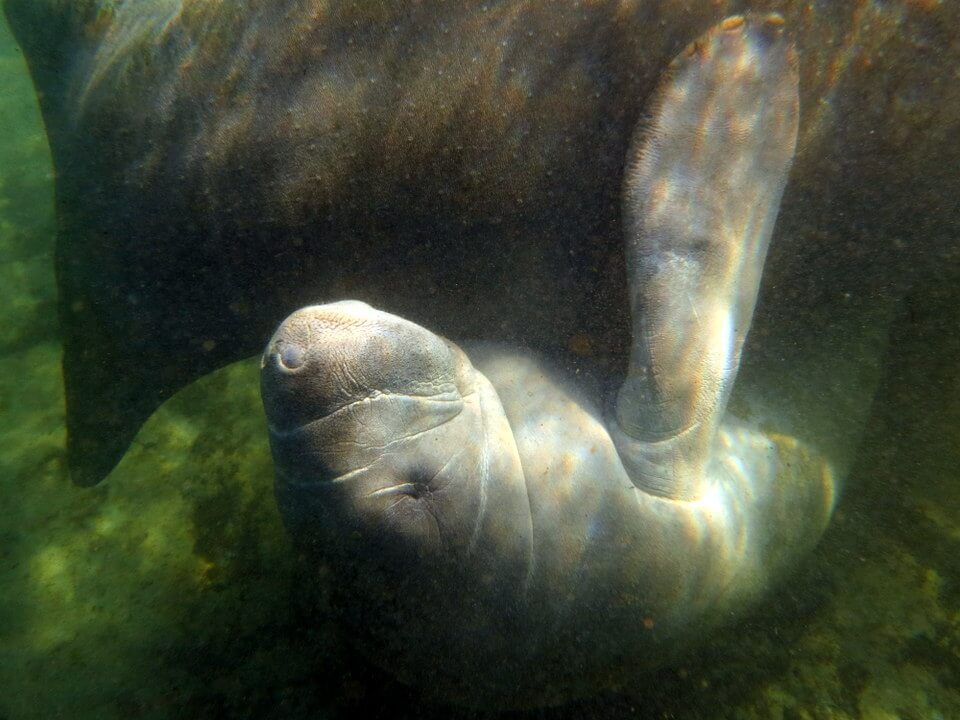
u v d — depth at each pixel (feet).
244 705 1.93
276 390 1.11
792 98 1.30
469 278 1.60
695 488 1.51
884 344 1.90
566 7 1.26
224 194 1.48
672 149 1.32
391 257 1.56
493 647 1.38
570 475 1.42
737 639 1.87
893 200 1.51
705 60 1.28
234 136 1.42
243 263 1.59
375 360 1.14
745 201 1.34
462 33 1.29
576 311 1.63
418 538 1.21
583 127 1.35
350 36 1.32
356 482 1.16
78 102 1.62
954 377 1.94
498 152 1.37
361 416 1.14
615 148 1.37
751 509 1.61
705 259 1.36
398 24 1.30
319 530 1.22
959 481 1.93
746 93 1.29
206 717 1.92
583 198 1.44
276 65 1.37
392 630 1.36
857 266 1.65
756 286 1.40
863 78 1.32
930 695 1.71
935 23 1.26
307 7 1.34
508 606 1.34
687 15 1.26
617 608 1.43
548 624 1.39
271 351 1.12
